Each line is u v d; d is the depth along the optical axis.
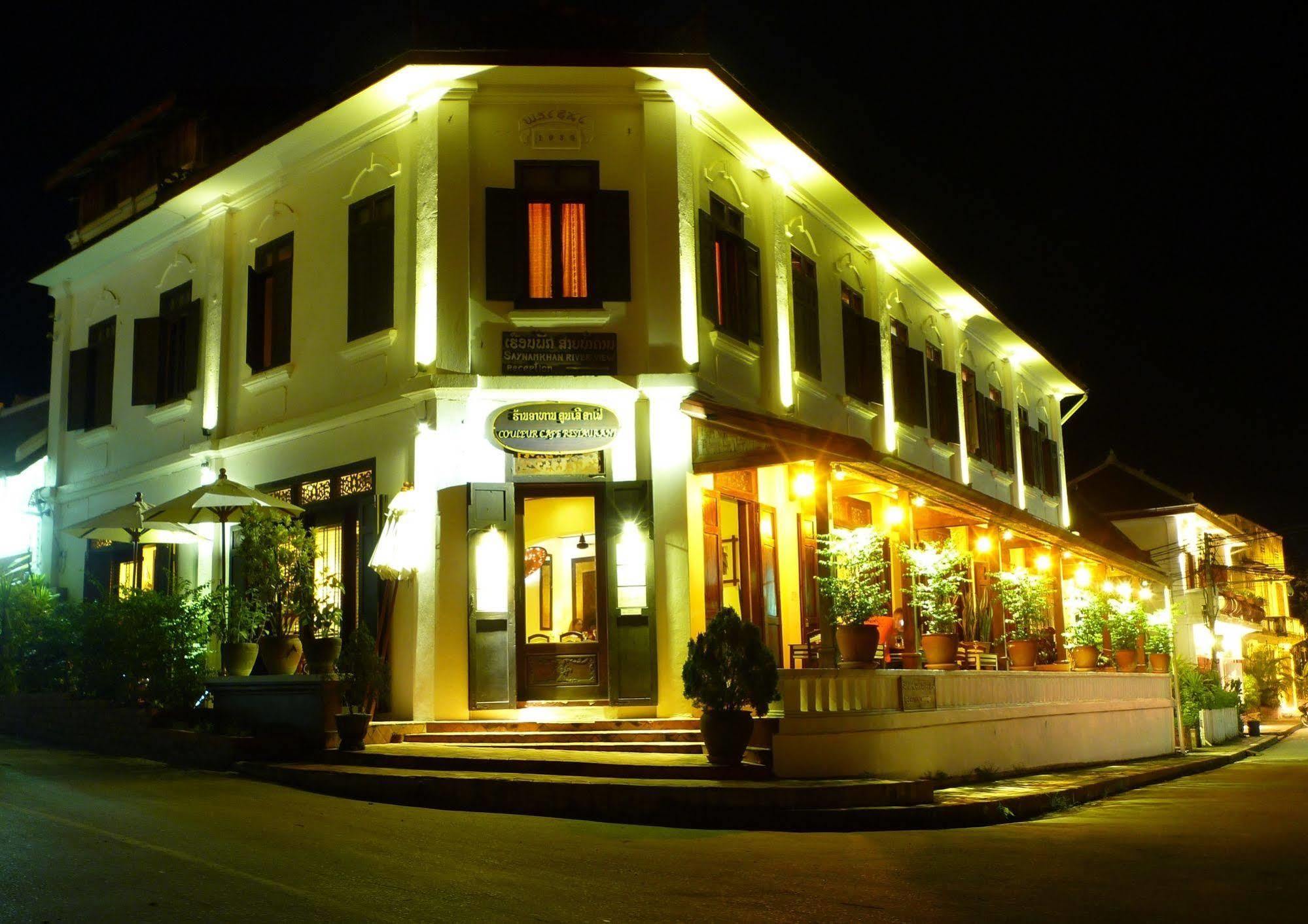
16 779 12.18
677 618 15.36
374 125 17.16
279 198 18.73
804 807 11.08
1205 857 9.92
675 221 16.17
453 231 15.85
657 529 15.50
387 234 16.88
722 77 16.27
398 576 15.34
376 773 11.98
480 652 15.17
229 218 19.58
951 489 18.22
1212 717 34.31
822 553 14.91
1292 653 62.09
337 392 17.22
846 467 15.89
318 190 18.05
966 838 10.67
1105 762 22.28
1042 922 7.10
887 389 21.78
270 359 18.58
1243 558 53.97
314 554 15.61
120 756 15.02
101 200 23.45
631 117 16.47
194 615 16.44
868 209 20.48
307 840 8.96
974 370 26.91
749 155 18.30
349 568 16.61
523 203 16.12
